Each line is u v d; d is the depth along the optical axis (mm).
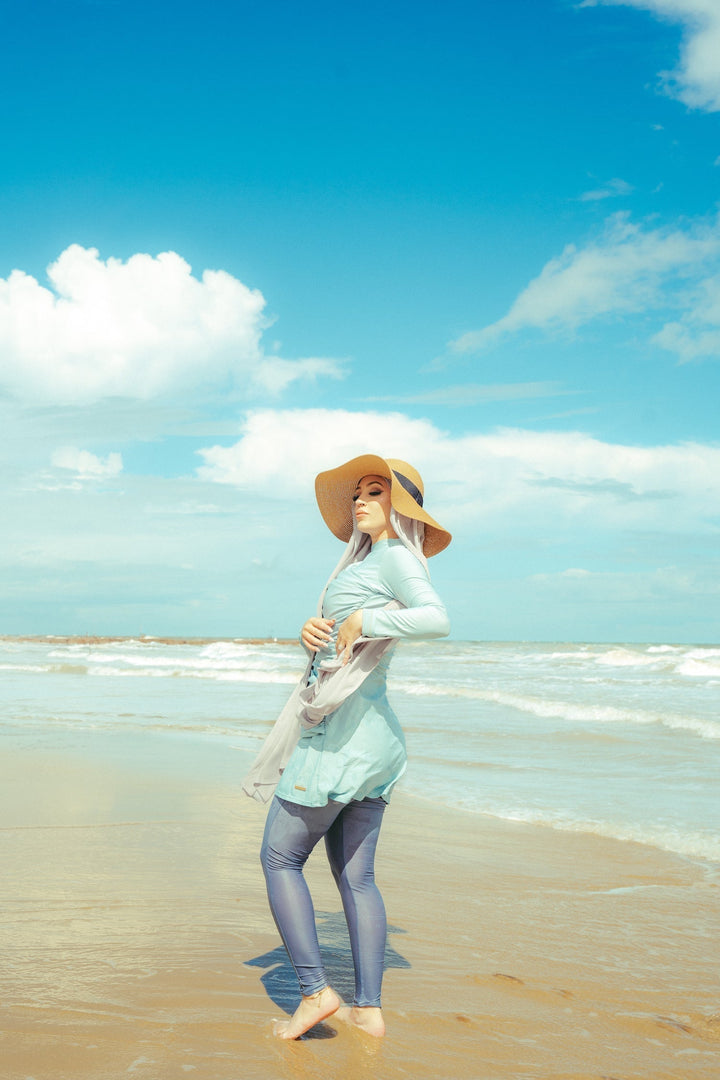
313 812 2629
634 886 4617
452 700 15672
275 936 3529
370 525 2953
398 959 3408
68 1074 2273
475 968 3330
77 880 4320
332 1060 2453
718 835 5719
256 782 2930
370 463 2969
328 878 4668
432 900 4277
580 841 5613
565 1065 2508
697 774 8156
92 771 7867
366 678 2688
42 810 6133
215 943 3420
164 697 16656
